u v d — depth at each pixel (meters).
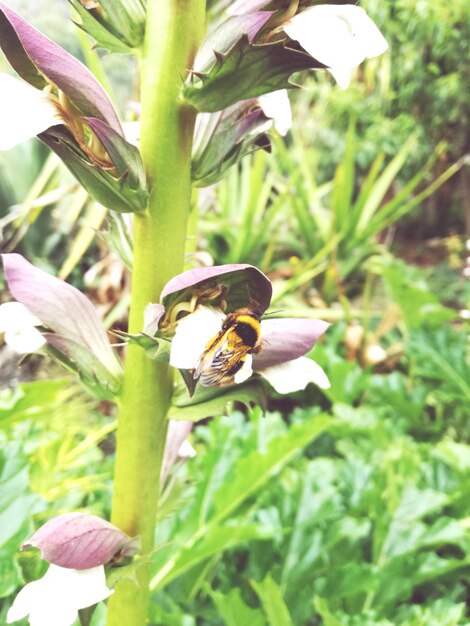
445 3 1.18
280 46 0.14
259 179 0.87
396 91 1.31
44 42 0.15
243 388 0.17
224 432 0.35
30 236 0.93
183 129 0.16
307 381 0.16
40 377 0.74
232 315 0.14
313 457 0.46
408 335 0.56
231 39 0.15
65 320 0.17
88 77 0.15
